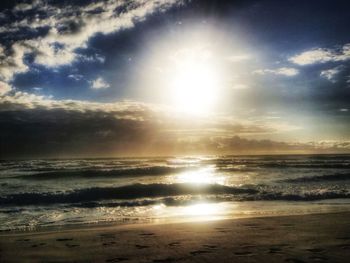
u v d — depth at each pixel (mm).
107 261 5875
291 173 38125
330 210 14117
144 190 21859
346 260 5441
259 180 29641
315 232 8078
